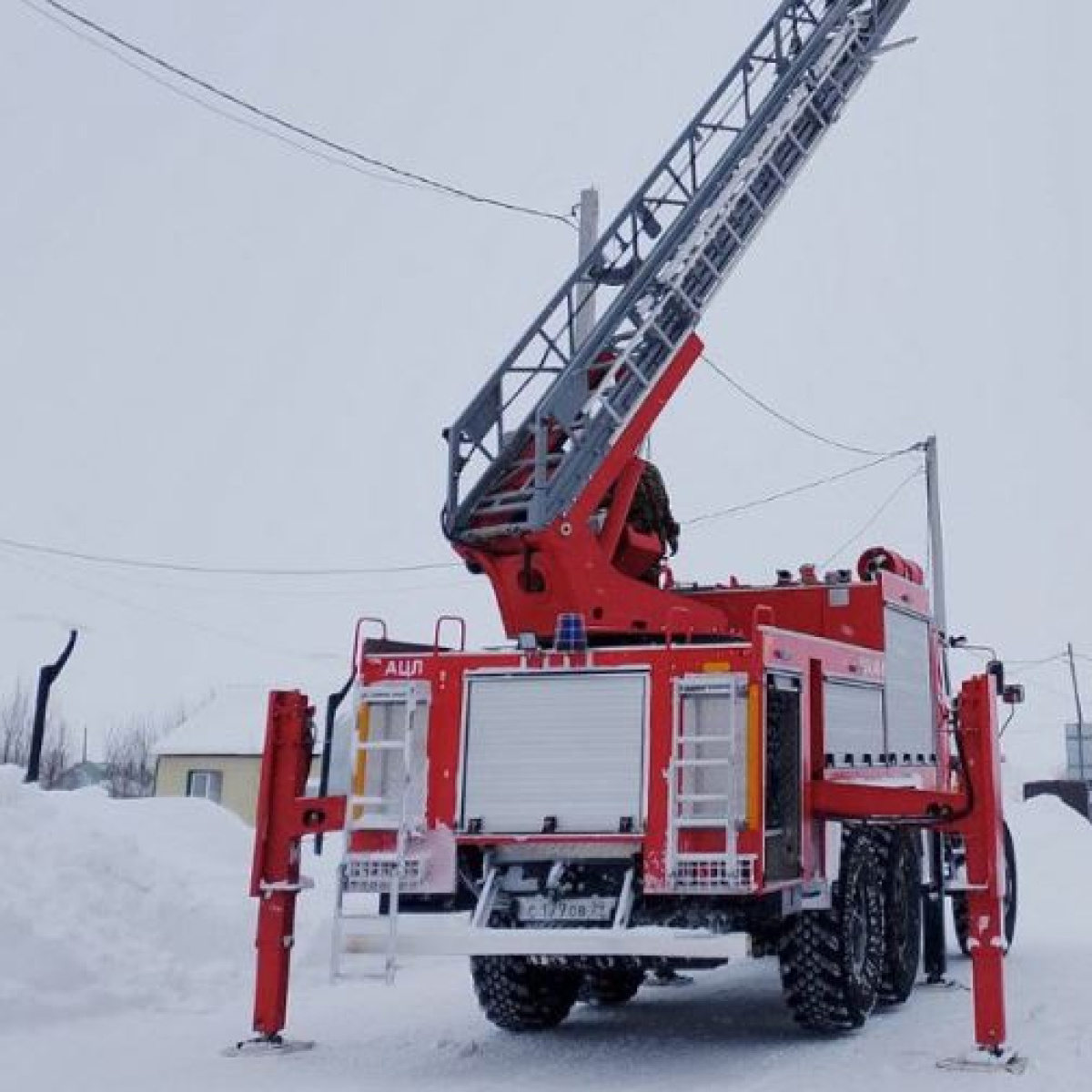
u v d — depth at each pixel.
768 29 11.88
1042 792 38.66
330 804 7.86
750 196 11.08
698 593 10.31
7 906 8.89
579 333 10.90
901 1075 6.87
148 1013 9.02
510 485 9.61
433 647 7.98
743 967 11.91
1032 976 10.44
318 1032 8.57
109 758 67.88
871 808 7.63
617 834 7.17
